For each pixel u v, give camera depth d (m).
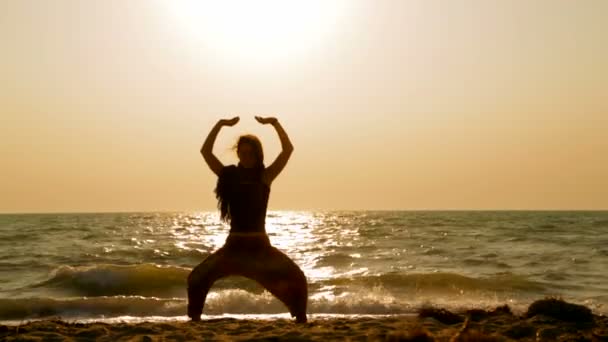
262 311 14.10
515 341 7.25
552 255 28.12
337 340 7.02
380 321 9.23
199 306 7.17
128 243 36.91
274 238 43.25
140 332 7.92
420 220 85.50
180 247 33.16
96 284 18.11
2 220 92.38
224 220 7.16
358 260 27.05
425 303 14.88
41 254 28.69
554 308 9.59
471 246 33.72
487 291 17.02
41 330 8.36
